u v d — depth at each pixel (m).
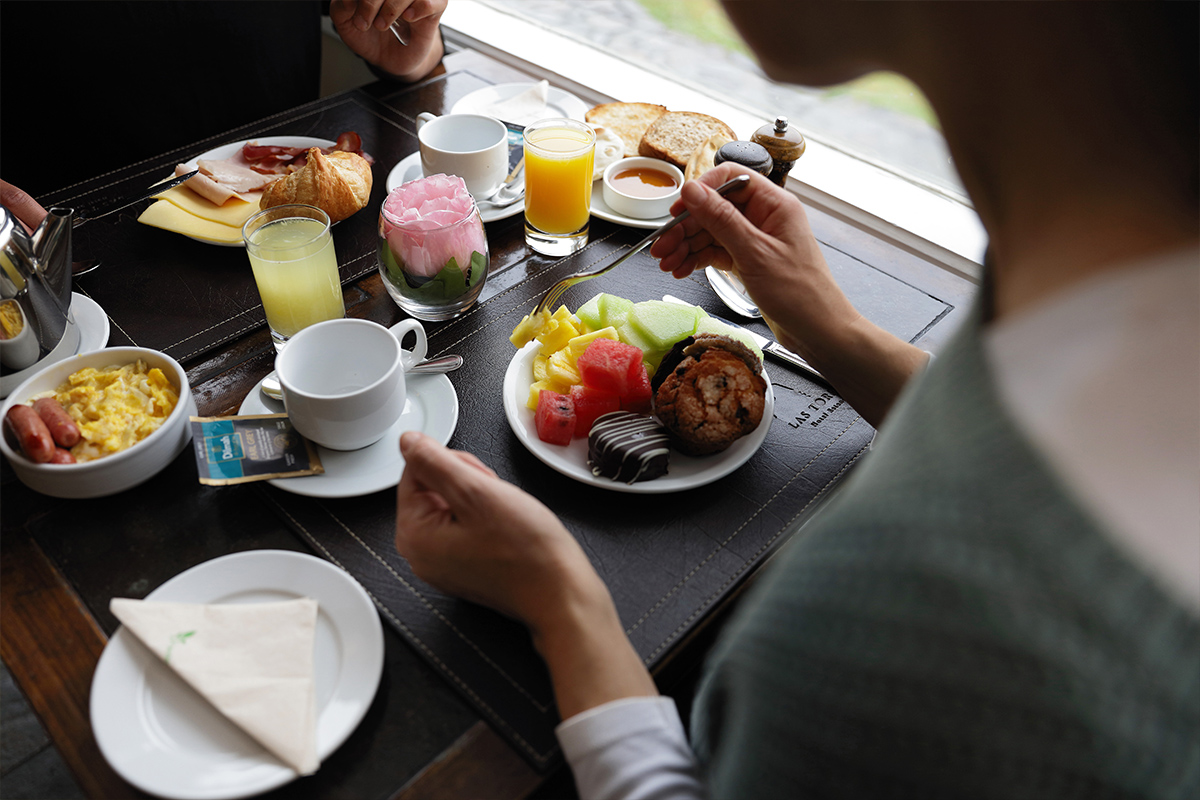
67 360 0.76
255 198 1.09
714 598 0.67
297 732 0.53
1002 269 0.29
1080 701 0.23
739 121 1.55
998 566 0.24
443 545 0.60
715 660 0.42
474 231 0.90
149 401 0.76
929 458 0.27
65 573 0.67
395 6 1.29
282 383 0.72
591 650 0.54
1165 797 0.23
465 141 1.15
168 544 0.69
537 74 1.67
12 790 0.54
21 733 0.56
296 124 1.31
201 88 1.66
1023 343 0.26
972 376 0.27
